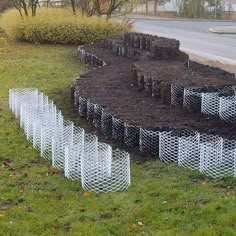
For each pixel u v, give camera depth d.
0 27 24.06
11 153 7.77
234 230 5.17
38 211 5.71
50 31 21.88
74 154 6.75
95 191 6.25
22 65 15.91
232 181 6.43
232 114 8.21
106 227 5.30
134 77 11.04
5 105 10.89
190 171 6.78
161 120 8.09
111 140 8.23
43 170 7.01
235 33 30.95
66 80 13.77
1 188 6.35
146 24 39.03
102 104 9.08
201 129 7.69
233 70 15.80
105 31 22.08
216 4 49.66
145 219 5.46
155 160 7.25
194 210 5.59
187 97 8.82
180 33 30.69
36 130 8.03
